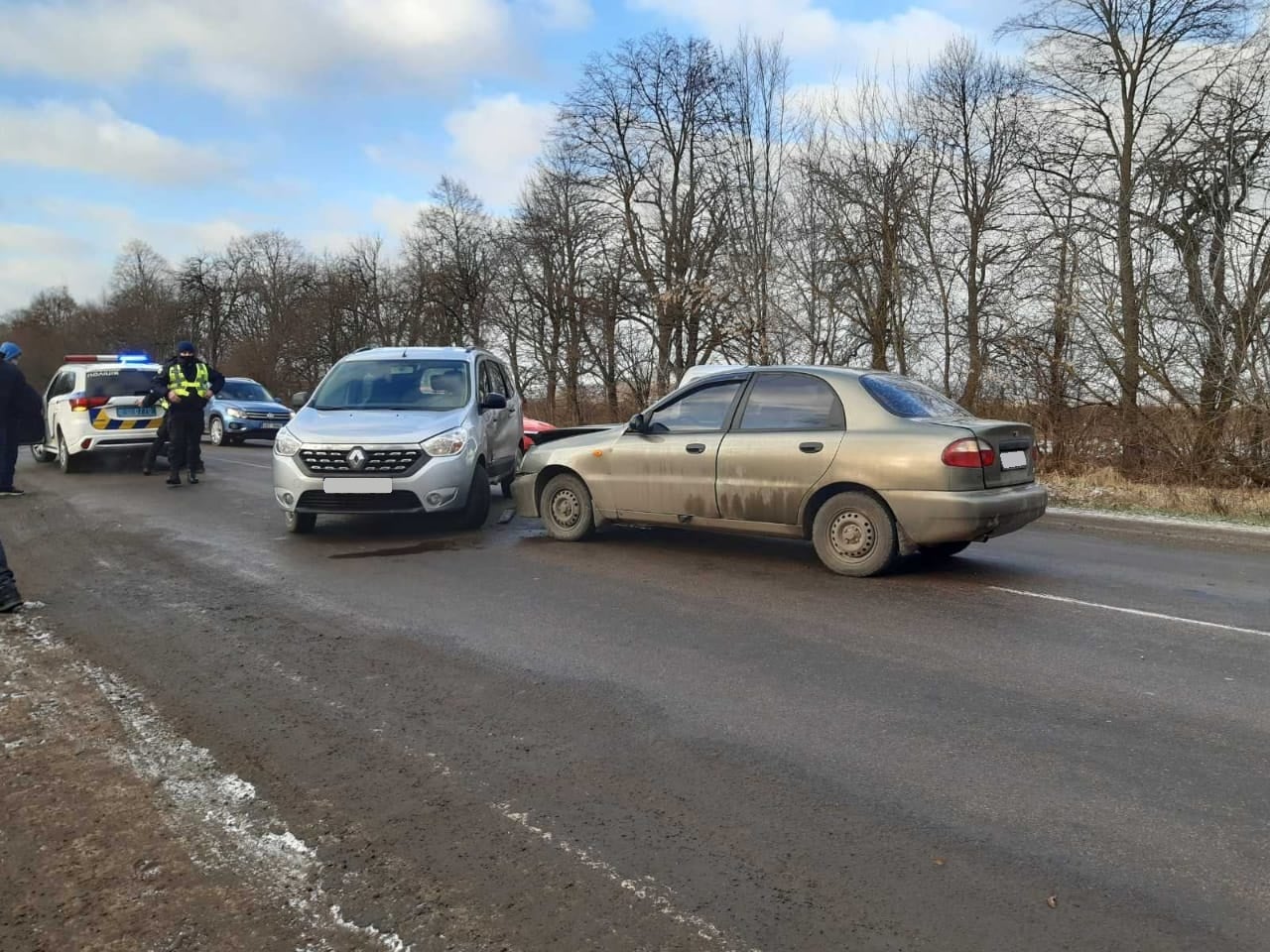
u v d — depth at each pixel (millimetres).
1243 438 15055
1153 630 5508
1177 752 3699
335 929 2549
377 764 3586
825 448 6852
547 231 37344
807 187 21562
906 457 6539
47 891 2740
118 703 4227
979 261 22156
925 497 6484
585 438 8273
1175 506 12469
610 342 36500
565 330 39312
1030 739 3828
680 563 7418
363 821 3139
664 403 7855
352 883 2771
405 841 3008
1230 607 6133
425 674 4629
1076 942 2467
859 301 21016
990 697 4320
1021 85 21859
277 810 3217
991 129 22188
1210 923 2553
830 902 2654
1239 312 15031
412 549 8023
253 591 6441
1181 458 15734
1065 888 2730
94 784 3414
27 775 3484
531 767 3561
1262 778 3457
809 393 7141
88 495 11953
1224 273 15500
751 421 7328
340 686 4457
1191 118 18219
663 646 5129
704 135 32719
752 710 4152
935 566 7398
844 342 21859
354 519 9734
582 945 2465
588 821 3133
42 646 5117
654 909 2625
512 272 40219
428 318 47938
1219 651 5082
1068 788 3375
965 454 6453
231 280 69188
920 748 3740
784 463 7012
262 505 10922
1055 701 4270
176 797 3314
